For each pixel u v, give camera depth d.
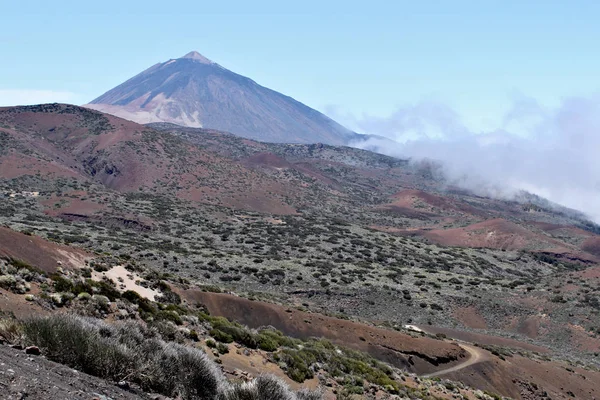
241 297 56.50
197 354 12.52
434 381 37.44
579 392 56.41
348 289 82.88
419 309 81.19
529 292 95.00
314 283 83.69
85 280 22.88
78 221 117.69
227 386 12.61
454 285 95.50
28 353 9.73
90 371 10.36
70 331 10.50
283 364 22.06
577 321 83.25
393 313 78.69
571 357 71.62
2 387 7.53
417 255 127.12
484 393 39.84
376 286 85.94
